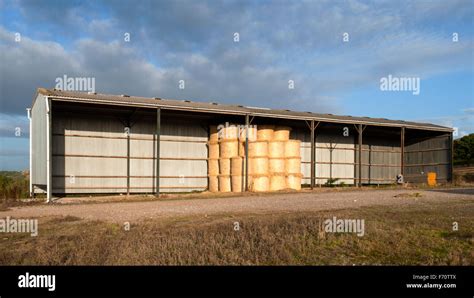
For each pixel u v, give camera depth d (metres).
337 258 8.10
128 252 7.96
